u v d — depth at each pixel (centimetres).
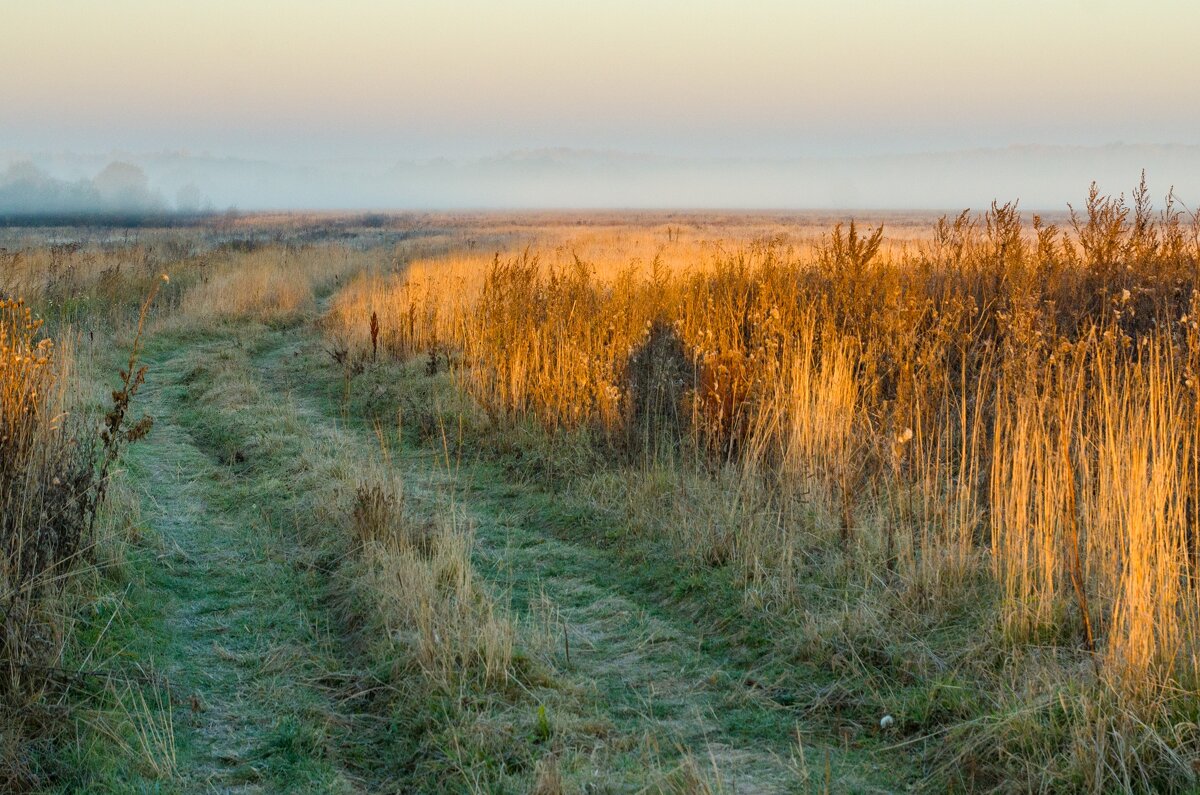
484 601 548
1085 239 913
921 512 620
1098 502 525
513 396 976
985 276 936
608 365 906
